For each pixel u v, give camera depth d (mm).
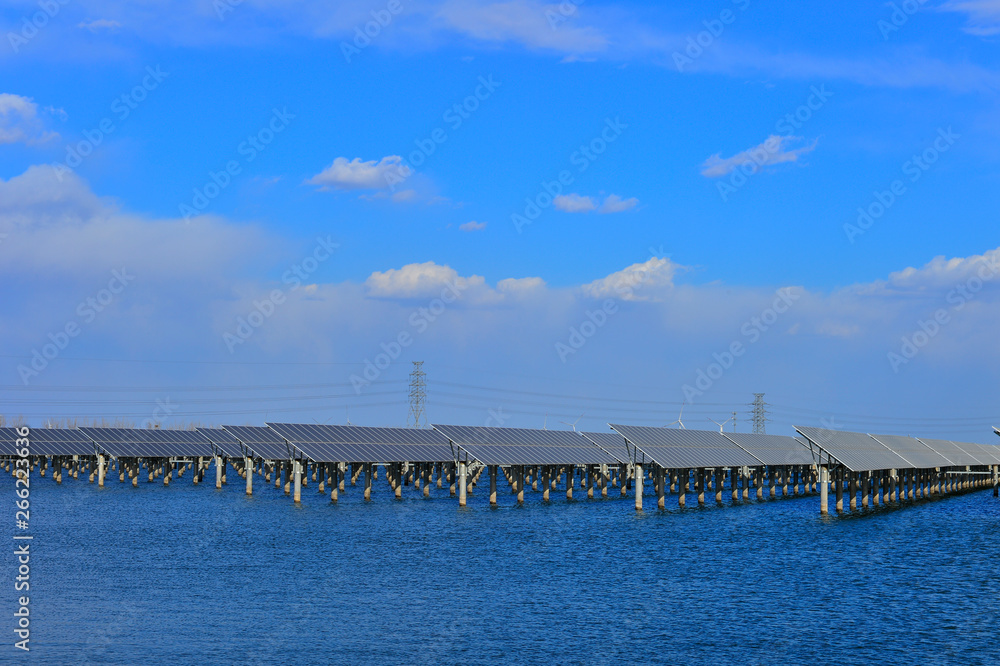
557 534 63906
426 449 90188
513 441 86375
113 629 34938
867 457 84438
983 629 36438
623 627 36250
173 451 108250
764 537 63438
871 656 32594
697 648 33406
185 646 32719
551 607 39719
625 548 57375
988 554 56156
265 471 119125
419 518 72875
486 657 31969
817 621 37531
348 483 113188
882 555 55438
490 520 72000
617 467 110562
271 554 53250
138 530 63906
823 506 77500
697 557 53906
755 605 40469
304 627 35656
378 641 33781
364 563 50469
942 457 108312
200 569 48031
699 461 82750
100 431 110125
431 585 44375
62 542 57562
